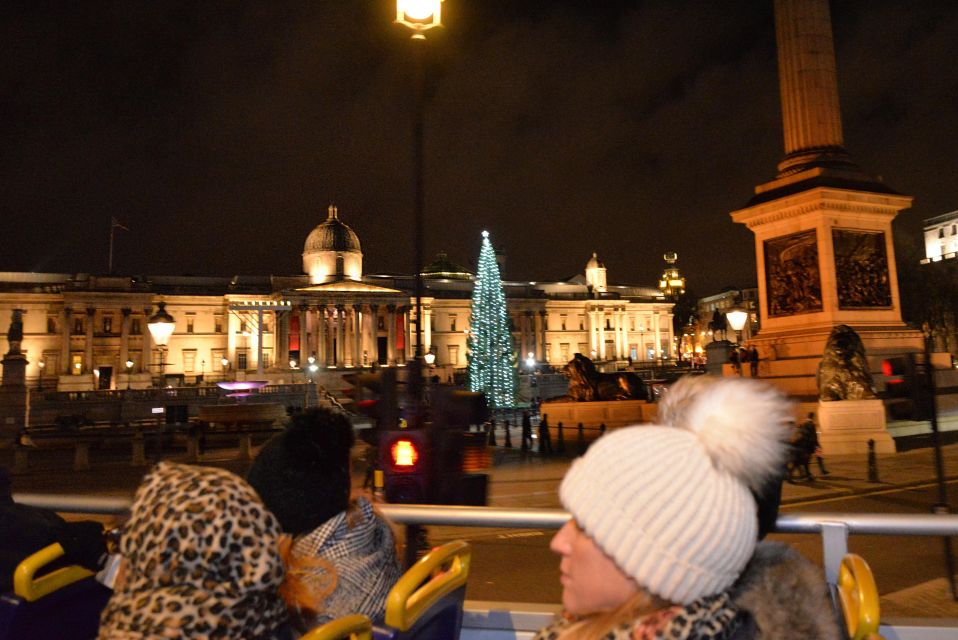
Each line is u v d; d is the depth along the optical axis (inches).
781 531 109.0
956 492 629.0
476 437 275.3
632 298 5285.4
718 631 56.6
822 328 1037.8
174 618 70.6
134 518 77.1
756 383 66.6
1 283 3907.5
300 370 3922.2
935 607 302.5
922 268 2755.9
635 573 56.6
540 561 414.9
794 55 1151.0
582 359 1419.8
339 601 103.8
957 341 2723.9
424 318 4448.8
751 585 61.0
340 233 4613.7
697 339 5590.6
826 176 1066.1
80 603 103.4
